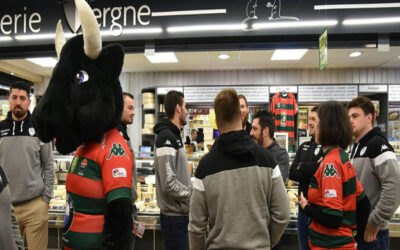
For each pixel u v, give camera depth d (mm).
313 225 1392
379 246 1570
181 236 1849
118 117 1130
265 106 6703
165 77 7113
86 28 952
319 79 6715
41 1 3203
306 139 3895
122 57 1070
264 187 1137
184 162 1920
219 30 3035
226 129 1181
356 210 1371
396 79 6535
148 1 3096
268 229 1200
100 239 1035
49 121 959
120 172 1029
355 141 1780
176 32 3074
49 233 2768
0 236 975
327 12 2904
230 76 6961
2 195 997
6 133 2217
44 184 2318
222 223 1103
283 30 2969
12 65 6082
